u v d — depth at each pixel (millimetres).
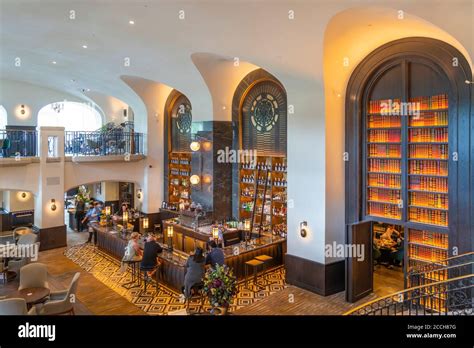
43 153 12289
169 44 8672
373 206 8273
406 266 7586
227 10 6559
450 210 6816
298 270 8766
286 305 7676
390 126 7875
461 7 4961
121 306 7809
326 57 7438
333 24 6473
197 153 12117
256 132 11398
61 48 9914
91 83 14039
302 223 8648
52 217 12539
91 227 13094
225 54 8406
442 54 6836
